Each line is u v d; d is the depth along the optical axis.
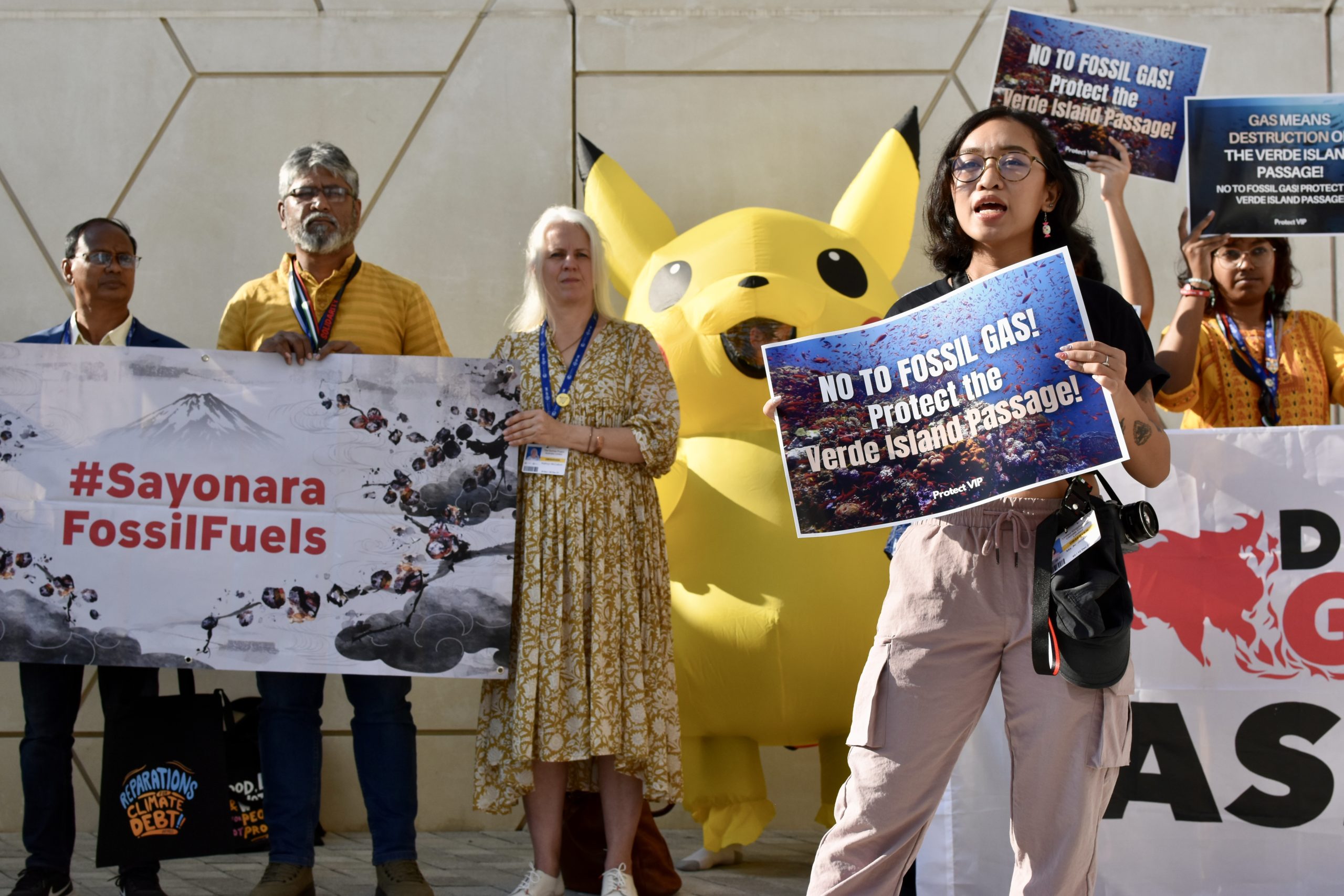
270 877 3.16
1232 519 3.13
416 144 4.92
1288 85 4.93
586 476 3.23
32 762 3.25
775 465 3.77
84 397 3.26
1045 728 2.22
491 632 3.18
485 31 4.96
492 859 4.06
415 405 3.26
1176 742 3.07
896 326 2.41
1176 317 3.68
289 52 4.94
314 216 3.50
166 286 4.85
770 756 4.65
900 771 2.31
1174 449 3.15
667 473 3.46
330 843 4.35
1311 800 3.04
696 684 3.68
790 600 3.57
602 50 4.96
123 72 4.91
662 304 3.98
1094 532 2.15
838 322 3.83
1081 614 2.13
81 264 3.46
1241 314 3.87
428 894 3.19
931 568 2.33
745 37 4.97
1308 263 4.87
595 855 3.52
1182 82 3.86
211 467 3.25
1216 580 3.11
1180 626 3.10
